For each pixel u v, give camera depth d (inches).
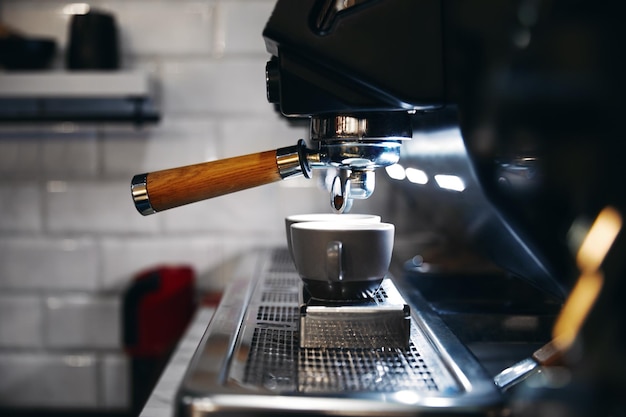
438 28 21.0
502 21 19.8
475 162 20.5
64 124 58.2
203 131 58.3
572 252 20.8
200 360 21.8
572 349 20.5
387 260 25.1
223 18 57.7
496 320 30.2
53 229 59.0
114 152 58.3
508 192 20.7
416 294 33.5
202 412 18.3
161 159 58.5
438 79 21.1
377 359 22.8
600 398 18.8
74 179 58.6
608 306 19.6
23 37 53.3
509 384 21.6
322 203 58.5
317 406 18.3
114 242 58.9
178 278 55.6
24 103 57.9
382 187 56.2
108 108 58.0
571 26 19.1
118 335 59.4
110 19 54.0
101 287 59.2
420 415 18.2
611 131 19.2
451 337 25.2
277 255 49.7
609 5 18.7
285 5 21.5
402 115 23.5
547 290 26.3
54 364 59.7
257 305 30.5
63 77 51.7
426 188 35.7
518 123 19.9
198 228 58.8
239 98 58.1
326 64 21.5
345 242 24.2
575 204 20.1
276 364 22.1
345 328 23.9
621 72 18.8
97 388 59.9
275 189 58.4
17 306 59.5
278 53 22.6
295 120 46.5
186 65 58.0
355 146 23.4
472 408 18.2
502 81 19.9
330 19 21.3
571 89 19.3
